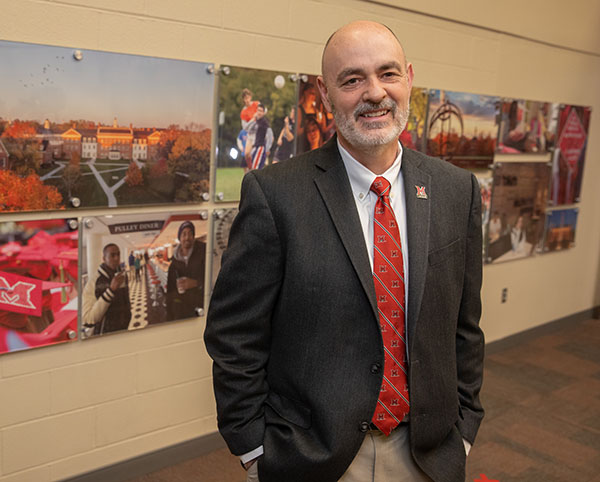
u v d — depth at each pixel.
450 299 1.35
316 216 1.30
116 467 2.54
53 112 2.15
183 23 2.44
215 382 1.39
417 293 1.29
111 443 2.53
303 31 2.82
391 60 1.25
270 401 1.38
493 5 3.73
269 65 2.73
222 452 2.86
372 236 1.33
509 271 4.35
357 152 1.33
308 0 2.82
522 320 4.58
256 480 1.41
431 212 1.34
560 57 4.37
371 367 1.28
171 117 2.45
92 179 2.27
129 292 2.45
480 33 3.72
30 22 2.07
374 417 1.29
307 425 1.30
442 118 3.56
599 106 4.84
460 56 3.62
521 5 3.93
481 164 3.88
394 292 1.29
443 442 1.41
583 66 4.60
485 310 4.22
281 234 1.31
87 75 2.21
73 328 2.32
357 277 1.27
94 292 2.35
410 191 1.34
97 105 2.25
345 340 1.27
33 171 2.13
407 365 1.31
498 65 3.89
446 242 1.34
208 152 2.59
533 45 4.12
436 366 1.33
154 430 2.65
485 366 4.11
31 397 2.28
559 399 3.64
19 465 2.29
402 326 1.30
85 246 2.30
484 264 4.12
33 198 2.14
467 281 1.44
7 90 2.05
